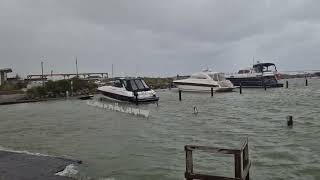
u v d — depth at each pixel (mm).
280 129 25828
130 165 17328
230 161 17344
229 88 66750
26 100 61000
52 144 23047
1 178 15219
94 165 17406
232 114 35812
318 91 65688
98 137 25000
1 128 31125
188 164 11688
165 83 106812
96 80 93000
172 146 21203
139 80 51062
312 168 16062
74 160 18203
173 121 31844
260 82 75688
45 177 15297
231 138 23172
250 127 27250
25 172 16047
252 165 16734
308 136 22875
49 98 65250
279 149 19625
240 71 81188
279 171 15812
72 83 73000
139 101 48031
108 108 44625
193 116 35125
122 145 21922
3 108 50875
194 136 24172
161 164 17375
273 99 50969
